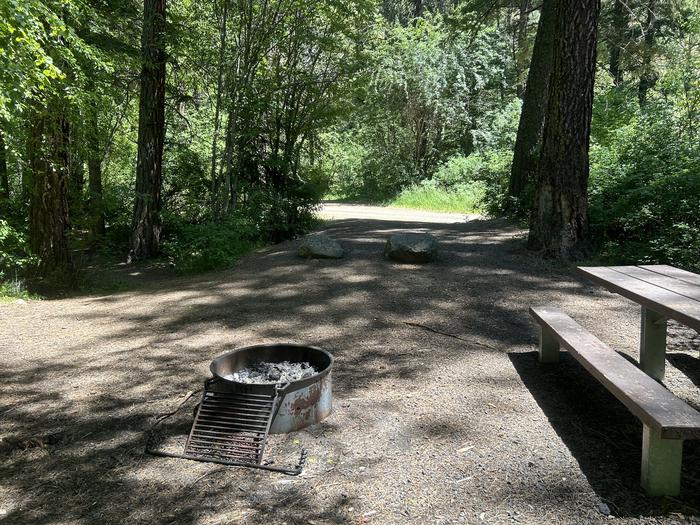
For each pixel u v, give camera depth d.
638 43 17.56
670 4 19.45
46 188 9.81
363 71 13.19
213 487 2.96
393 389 4.06
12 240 9.81
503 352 4.76
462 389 4.02
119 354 5.04
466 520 2.63
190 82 13.88
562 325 4.14
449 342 5.01
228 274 8.06
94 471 3.15
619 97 15.94
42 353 5.20
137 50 11.80
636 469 2.97
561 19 7.11
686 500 2.70
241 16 11.55
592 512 2.65
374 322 5.57
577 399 3.82
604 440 3.27
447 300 6.09
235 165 12.65
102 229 14.30
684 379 4.12
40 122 9.21
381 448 3.27
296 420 3.46
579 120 7.15
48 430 3.63
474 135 23.78
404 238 7.60
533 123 11.47
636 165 8.34
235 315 6.00
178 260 10.34
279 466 3.11
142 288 8.40
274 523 2.66
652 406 2.71
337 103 13.09
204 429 3.40
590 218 7.75
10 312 7.06
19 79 6.46
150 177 12.65
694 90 11.69
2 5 5.71
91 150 10.92
